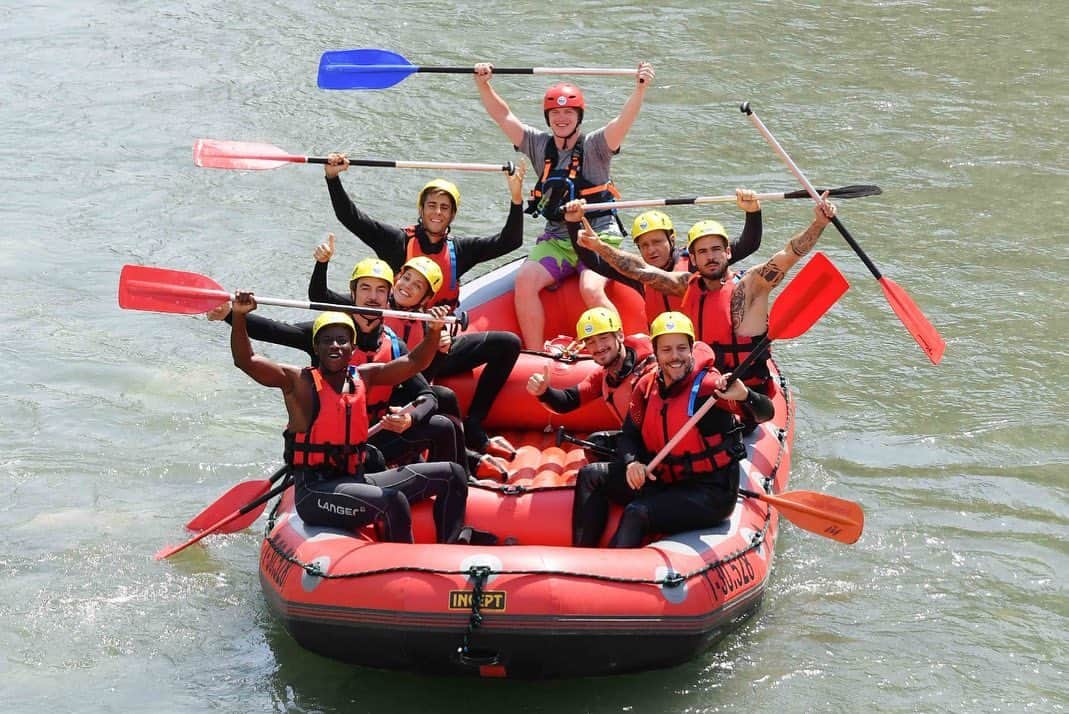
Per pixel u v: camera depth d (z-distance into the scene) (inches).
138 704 389.4
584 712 382.6
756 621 429.1
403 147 860.0
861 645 417.4
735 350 447.2
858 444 546.9
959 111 899.4
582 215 461.7
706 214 765.3
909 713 384.2
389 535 398.0
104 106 933.8
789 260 440.5
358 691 393.7
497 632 364.5
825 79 955.3
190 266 709.9
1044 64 983.6
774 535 437.7
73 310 668.7
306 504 397.4
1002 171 813.2
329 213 778.8
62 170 835.4
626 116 518.9
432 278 446.0
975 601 443.5
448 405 447.5
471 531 408.5
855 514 415.5
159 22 1111.0
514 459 462.0
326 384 392.5
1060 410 570.6
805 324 391.2
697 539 400.2
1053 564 466.0
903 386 592.7
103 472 528.1
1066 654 415.2
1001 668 407.2
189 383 603.2
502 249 493.4
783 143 851.4
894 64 986.7
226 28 1090.1
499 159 841.5
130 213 778.2
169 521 493.7
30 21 1119.6
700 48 1013.2
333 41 1051.3
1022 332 636.1
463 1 1141.1
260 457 542.6
